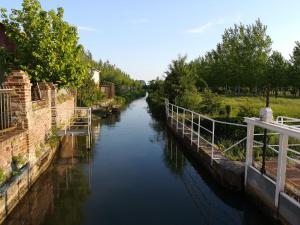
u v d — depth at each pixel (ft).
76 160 40.04
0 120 26.18
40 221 22.80
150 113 102.37
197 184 31.50
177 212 24.80
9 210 22.59
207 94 67.82
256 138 35.32
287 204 19.29
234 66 131.95
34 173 29.78
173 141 53.21
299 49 119.44
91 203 26.27
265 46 128.36
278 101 95.40
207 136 44.91
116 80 180.75
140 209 25.07
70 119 67.15
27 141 28.68
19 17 44.29
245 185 25.77
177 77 80.74
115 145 49.37
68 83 47.91
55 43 44.80
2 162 22.75
